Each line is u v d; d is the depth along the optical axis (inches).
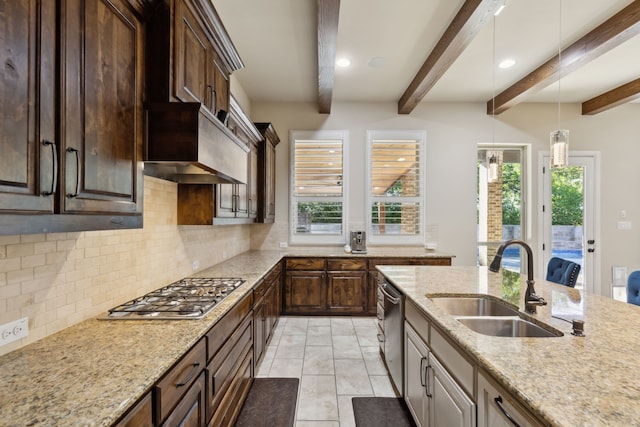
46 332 48.3
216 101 79.2
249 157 130.0
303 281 159.3
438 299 77.6
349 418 80.3
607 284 181.0
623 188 182.4
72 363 40.4
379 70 140.7
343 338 131.6
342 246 178.4
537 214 182.2
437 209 179.8
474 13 92.0
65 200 35.9
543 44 120.0
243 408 83.7
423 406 67.9
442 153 180.2
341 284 159.5
